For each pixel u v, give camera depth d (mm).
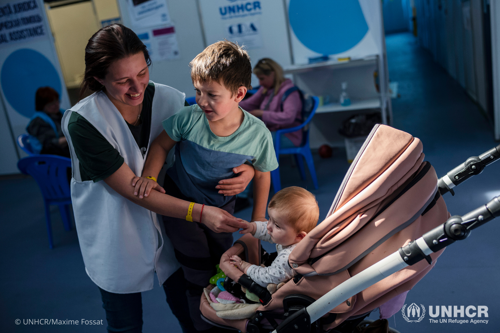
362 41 4590
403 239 1186
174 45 5031
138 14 5031
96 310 2662
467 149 4188
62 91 5605
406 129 5203
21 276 3230
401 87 7906
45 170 3457
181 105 1606
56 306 2762
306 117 3846
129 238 1514
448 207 3113
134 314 1654
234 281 1511
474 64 5559
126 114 1469
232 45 1302
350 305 1221
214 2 4766
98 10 5195
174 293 1854
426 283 2389
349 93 4848
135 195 1396
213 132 1427
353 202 1155
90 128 1344
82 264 3279
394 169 1152
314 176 3914
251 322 1399
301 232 1375
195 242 1646
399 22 20328
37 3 5273
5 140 5898
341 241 1173
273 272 1346
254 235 1535
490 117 4688
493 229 2793
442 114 5551
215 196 1599
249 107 4250
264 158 1531
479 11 4926
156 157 1507
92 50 1246
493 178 3432
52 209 4582
